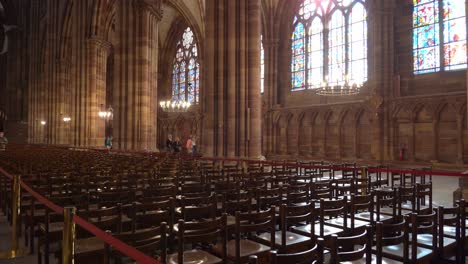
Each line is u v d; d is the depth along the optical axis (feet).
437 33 92.53
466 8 42.52
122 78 98.78
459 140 85.05
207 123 68.64
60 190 31.71
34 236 28.07
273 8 132.87
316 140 118.73
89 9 130.72
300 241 21.57
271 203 30.50
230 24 67.31
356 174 51.49
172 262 18.08
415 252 17.78
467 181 39.83
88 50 130.72
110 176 39.06
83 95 129.90
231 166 54.70
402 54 98.48
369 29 104.94
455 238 21.30
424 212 26.40
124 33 99.50
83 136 129.08
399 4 99.40
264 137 133.59
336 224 26.07
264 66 134.00
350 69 111.96
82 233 21.31
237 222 18.70
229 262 21.61
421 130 92.84
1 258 24.80
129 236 15.72
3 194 38.93
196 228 17.63
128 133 97.60
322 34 120.78
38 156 74.64
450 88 89.45
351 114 108.68
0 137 140.26
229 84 67.21
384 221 27.07
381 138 99.60
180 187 34.17
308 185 34.60
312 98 122.11
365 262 17.70
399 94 97.50
